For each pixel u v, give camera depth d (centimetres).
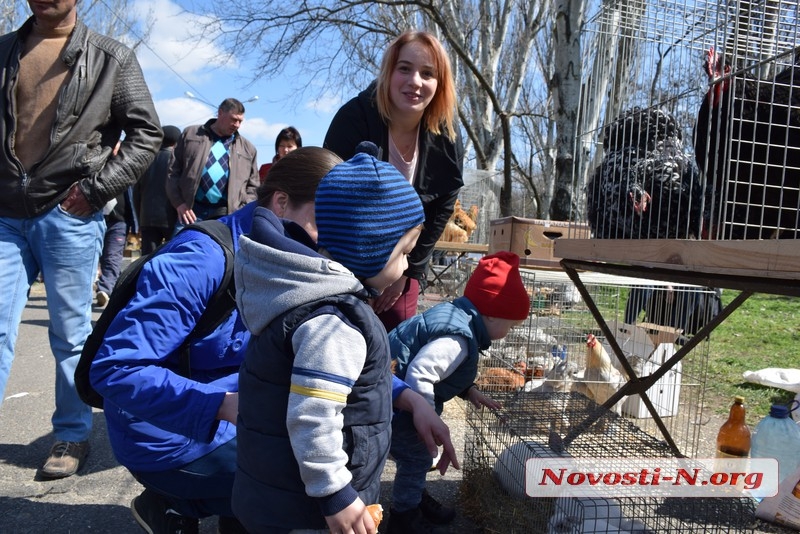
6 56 245
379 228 151
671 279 199
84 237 260
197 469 181
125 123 272
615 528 194
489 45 1480
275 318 146
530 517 207
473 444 257
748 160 229
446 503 257
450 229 805
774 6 231
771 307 851
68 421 270
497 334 250
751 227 228
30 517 229
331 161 171
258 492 149
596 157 307
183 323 171
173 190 500
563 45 890
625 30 300
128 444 179
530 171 1833
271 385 146
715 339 630
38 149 247
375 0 1180
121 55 269
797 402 321
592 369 343
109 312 176
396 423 219
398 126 260
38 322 621
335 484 138
